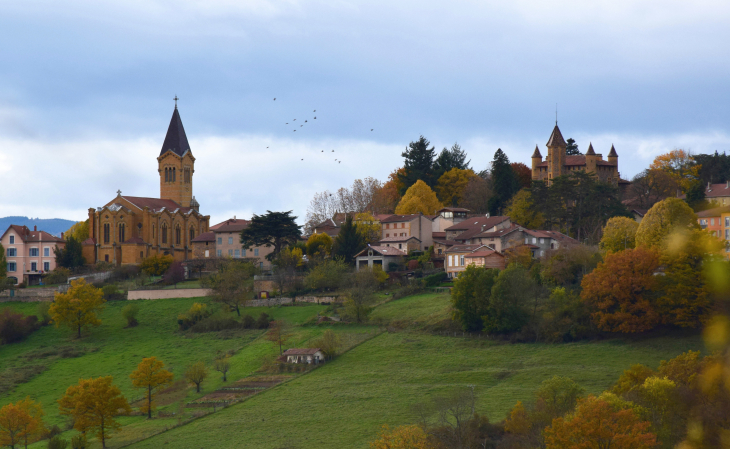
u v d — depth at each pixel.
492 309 118.88
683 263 111.00
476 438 76.75
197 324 145.12
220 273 160.38
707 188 173.25
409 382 102.62
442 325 124.38
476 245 161.38
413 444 73.31
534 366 103.75
